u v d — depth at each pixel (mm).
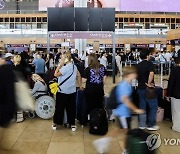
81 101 6312
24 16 42594
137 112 4195
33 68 10469
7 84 3650
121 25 42375
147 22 42688
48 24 13352
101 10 13625
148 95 5867
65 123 6207
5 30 31625
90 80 6070
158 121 6844
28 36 31359
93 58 6078
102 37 13789
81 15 13516
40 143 5168
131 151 3412
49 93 7375
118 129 4316
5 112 3613
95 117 5695
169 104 6887
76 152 4719
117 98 4137
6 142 4945
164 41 32656
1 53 4504
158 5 24688
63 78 5891
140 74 5859
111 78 17703
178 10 24656
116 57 19688
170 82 5906
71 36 13469
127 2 24641
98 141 4609
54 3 24578
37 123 6637
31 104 3971
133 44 32531
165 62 18203
